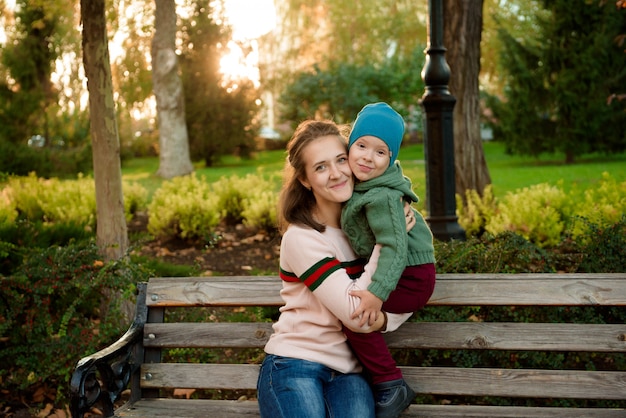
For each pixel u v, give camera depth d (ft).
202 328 9.30
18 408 12.23
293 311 7.95
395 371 7.69
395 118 7.58
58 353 12.05
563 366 10.99
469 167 29.25
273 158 79.77
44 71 53.01
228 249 26.73
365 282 7.27
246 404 8.94
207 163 73.05
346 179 7.66
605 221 14.25
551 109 60.70
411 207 7.77
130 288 12.23
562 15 58.59
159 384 9.22
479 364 11.02
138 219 34.45
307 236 7.61
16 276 12.04
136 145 86.89
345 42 105.70
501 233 11.59
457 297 8.60
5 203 29.01
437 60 16.80
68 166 50.55
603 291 8.31
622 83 58.18
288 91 80.48
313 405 7.14
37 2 24.99
